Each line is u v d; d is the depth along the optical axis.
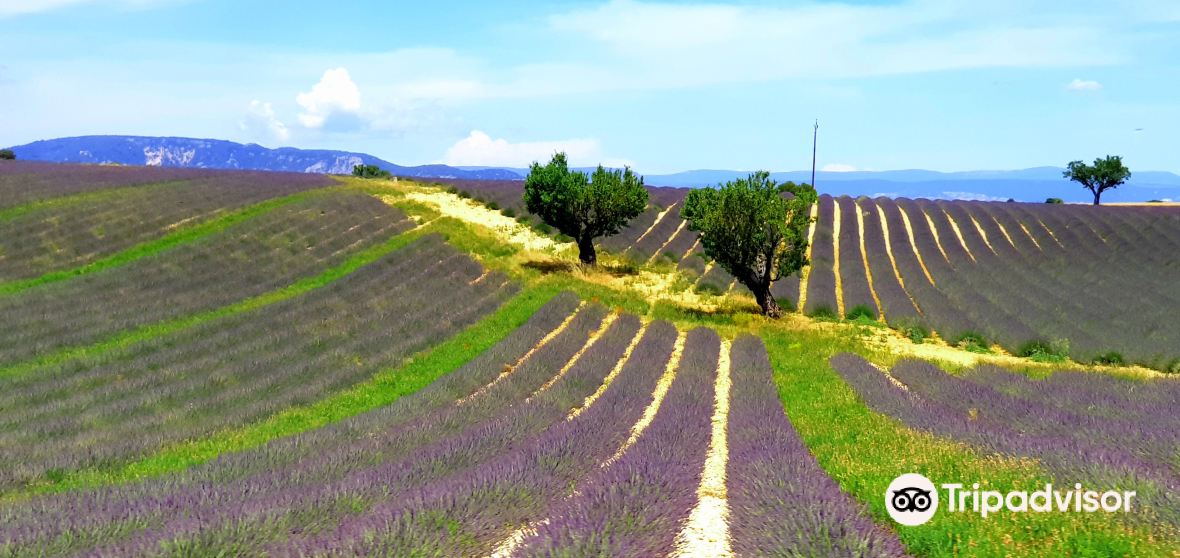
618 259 39.72
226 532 7.69
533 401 16.11
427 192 54.53
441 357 22.33
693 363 20.91
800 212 29.92
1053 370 21.72
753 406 15.54
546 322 26.14
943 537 7.29
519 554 7.12
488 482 9.29
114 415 16.31
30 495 11.04
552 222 35.78
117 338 23.56
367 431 14.38
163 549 7.27
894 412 14.98
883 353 23.84
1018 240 43.25
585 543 7.08
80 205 39.81
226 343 23.11
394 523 7.66
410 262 35.28
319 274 33.47
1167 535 6.95
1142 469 9.12
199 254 33.72
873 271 38.19
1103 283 33.97
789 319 30.11
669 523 8.05
